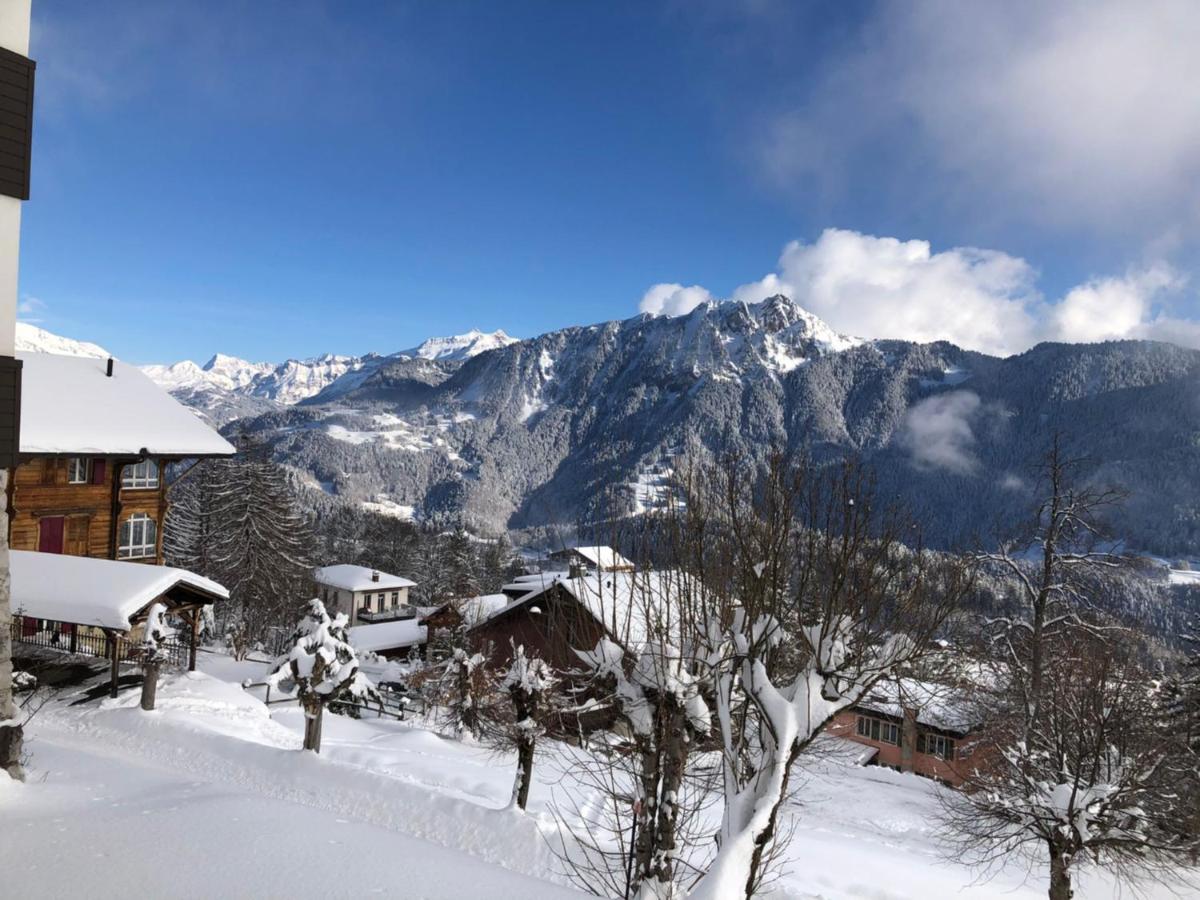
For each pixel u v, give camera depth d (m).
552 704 15.54
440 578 83.62
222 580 47.75
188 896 8.09
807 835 18.06
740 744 7.91
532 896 9.17
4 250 12.30
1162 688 23.17
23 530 29.59
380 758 19.45
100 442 30.19
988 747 22.14
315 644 17.22
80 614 21.22
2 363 12.22
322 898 8.38
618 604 11.09
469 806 13.62
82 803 11.49
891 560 8.27
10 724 12.53
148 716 18.97
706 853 11.13
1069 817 14.23
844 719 34.12
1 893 7.76
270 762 16.17
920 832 21.55
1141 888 17.53
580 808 15.31
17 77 12.38
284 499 53.09
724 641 8.06
